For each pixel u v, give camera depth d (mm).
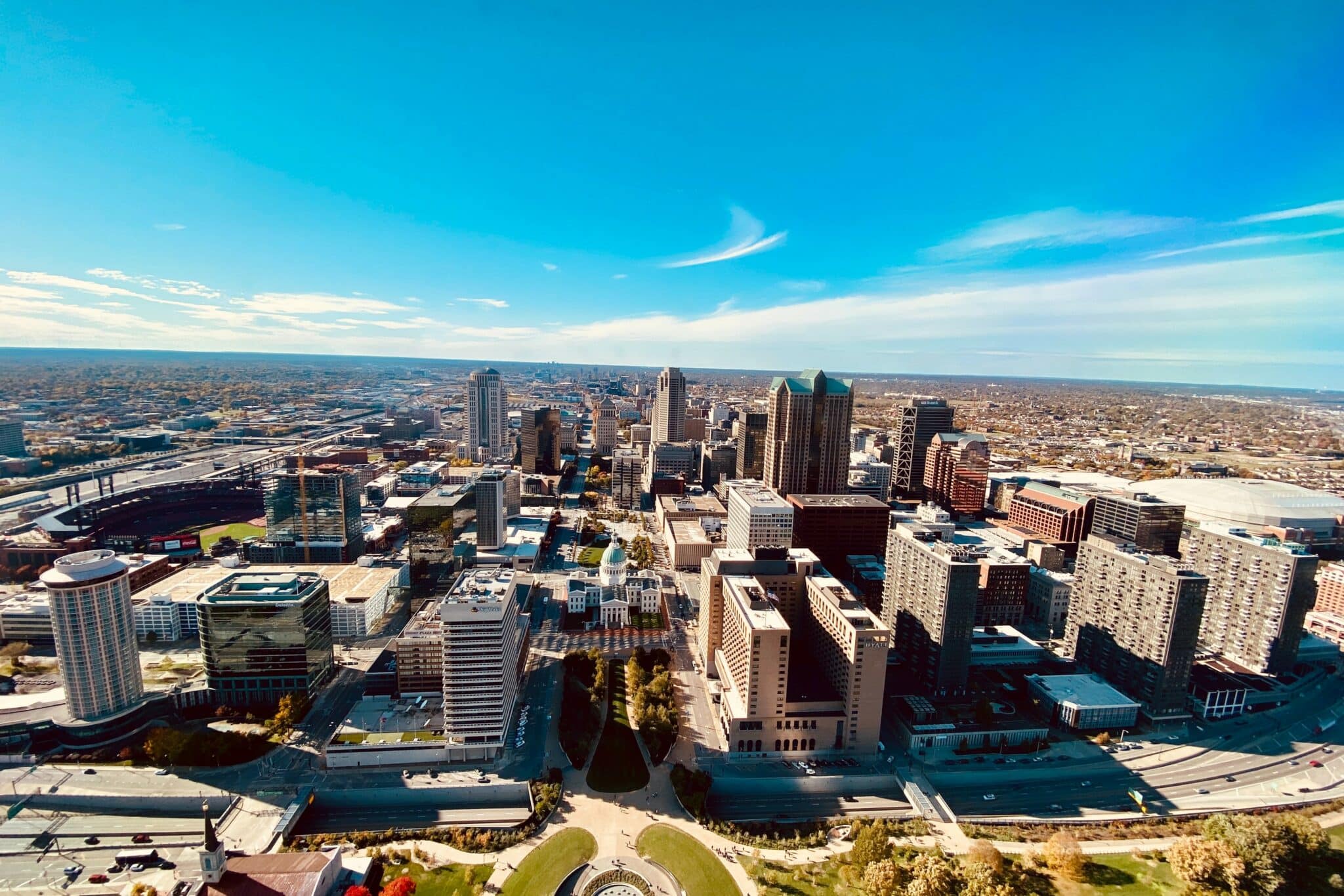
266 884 190750
